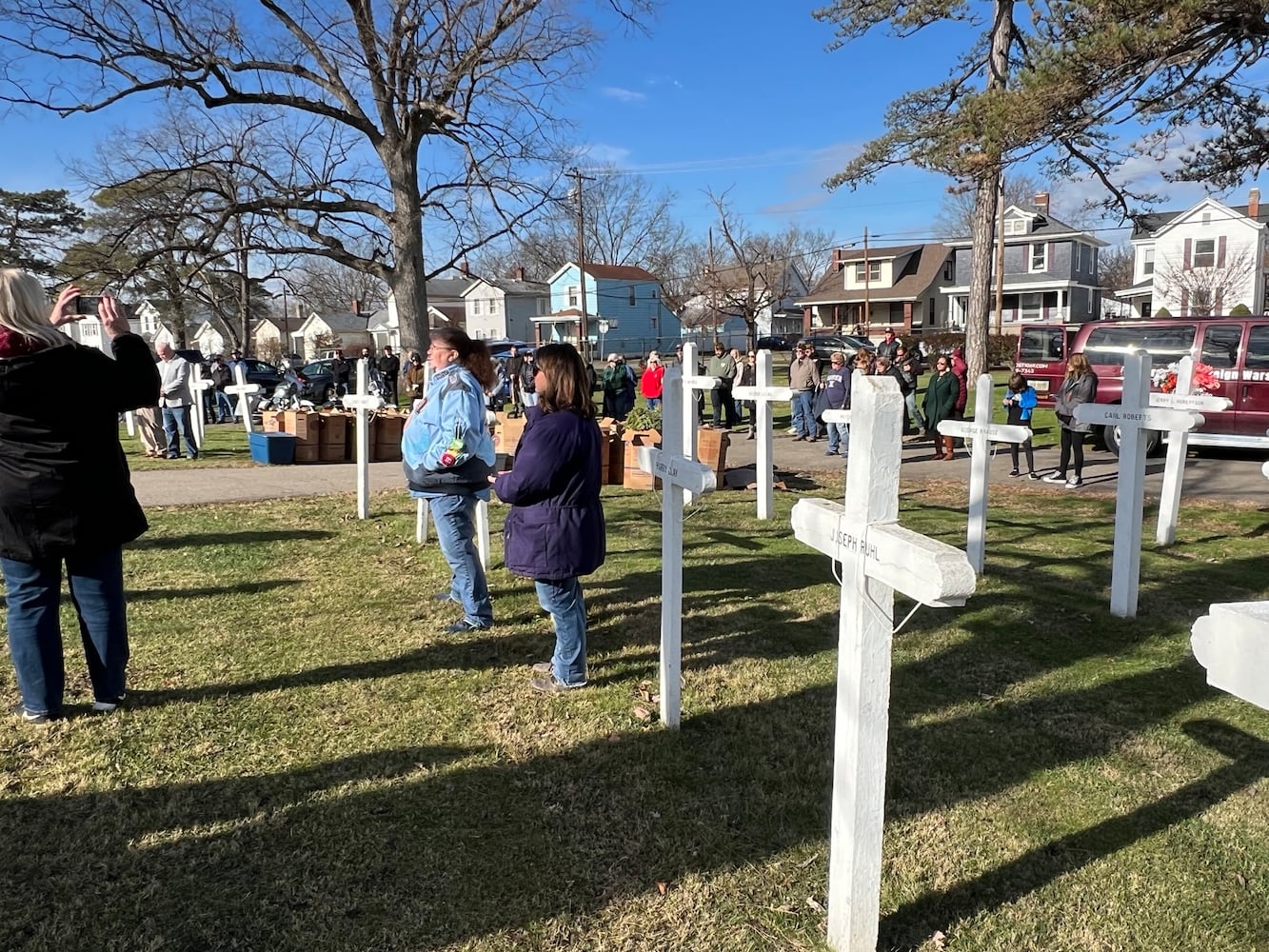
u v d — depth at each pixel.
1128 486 5.23
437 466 4.66
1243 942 2.53
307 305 67.56
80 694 4.02
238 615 5.23
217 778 3.32
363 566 6.37
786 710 4.00
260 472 11.23
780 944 2.50
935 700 4.16
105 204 22.81
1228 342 12.85
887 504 2.15
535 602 5.52
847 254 55.69
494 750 3.58
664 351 59.31
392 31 20.42
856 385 2.14
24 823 3.00
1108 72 8.90
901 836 3.05
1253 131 11.79
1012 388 11.38
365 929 2.53
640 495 9.99
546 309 64.19
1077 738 3.78
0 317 3.19
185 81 19.61
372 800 3.20
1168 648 4.82
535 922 2.58
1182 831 3.08
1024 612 5.45
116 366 3.47
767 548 7.23
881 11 17.47
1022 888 2.78
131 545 7.01
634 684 4.25
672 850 2.94
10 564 3.54
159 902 2.62
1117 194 17.55
